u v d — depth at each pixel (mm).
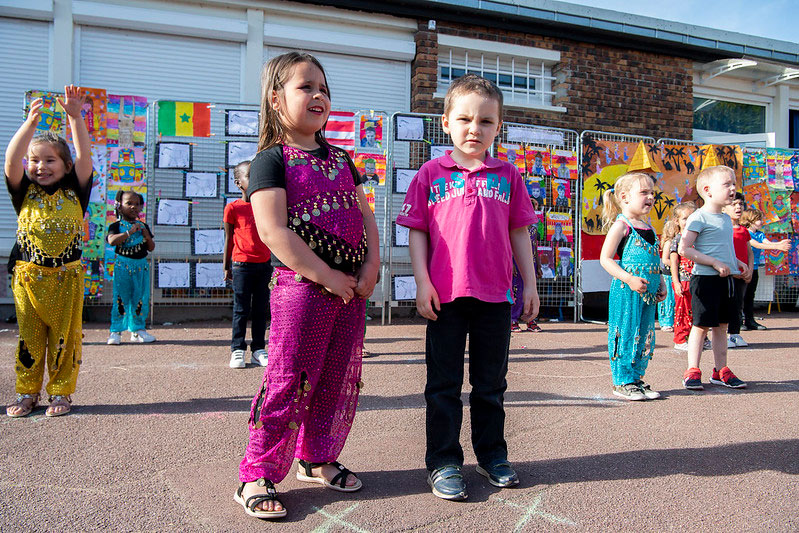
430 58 8414
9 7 7023
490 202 2453
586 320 8141
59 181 3381
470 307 2438
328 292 2188
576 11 8977
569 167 8023
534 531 2027
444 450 2389
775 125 10750
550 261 7895
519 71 9070
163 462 2615
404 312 8039
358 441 2965
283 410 2152
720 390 4168
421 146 7852
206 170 7348
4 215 7082
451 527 2047
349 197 2281
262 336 4836
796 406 3721
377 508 2188
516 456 2771
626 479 2496
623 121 9289
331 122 7059
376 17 8273
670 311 7293
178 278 6875
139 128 6824
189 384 4086
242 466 2188
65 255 3340
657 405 3715
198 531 1989
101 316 7066
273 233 2070
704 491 2385
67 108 3258
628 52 9336
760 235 6984
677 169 8547
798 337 6914
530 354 5496
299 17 8086
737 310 6180
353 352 2357
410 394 3898
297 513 2139
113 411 3414
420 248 2523
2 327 6434
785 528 2082
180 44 7719
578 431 3158
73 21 7289
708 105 10500
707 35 10062
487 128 2469
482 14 8477
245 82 7895
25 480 2396
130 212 5668
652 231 3992
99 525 2021
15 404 3334
